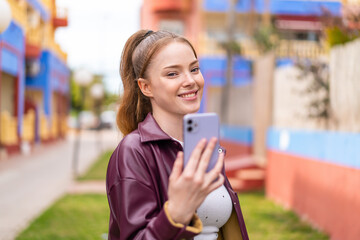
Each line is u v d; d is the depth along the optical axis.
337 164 5.98
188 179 1.43
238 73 18.95
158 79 1.79
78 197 9.59
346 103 6.73
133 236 1.58
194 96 1.80
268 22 21.59
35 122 24.42
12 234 6.28
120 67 2.08
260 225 6.89
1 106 18.86
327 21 7.16
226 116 15.41
